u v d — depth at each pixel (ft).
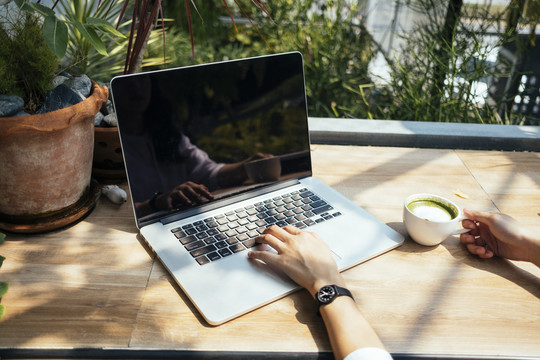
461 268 3.04
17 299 2.65
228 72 3.33
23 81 3.23
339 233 3.23
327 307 2.52
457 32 8.40
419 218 3.06
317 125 4.83
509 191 3.93
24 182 2.93
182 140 3.24
